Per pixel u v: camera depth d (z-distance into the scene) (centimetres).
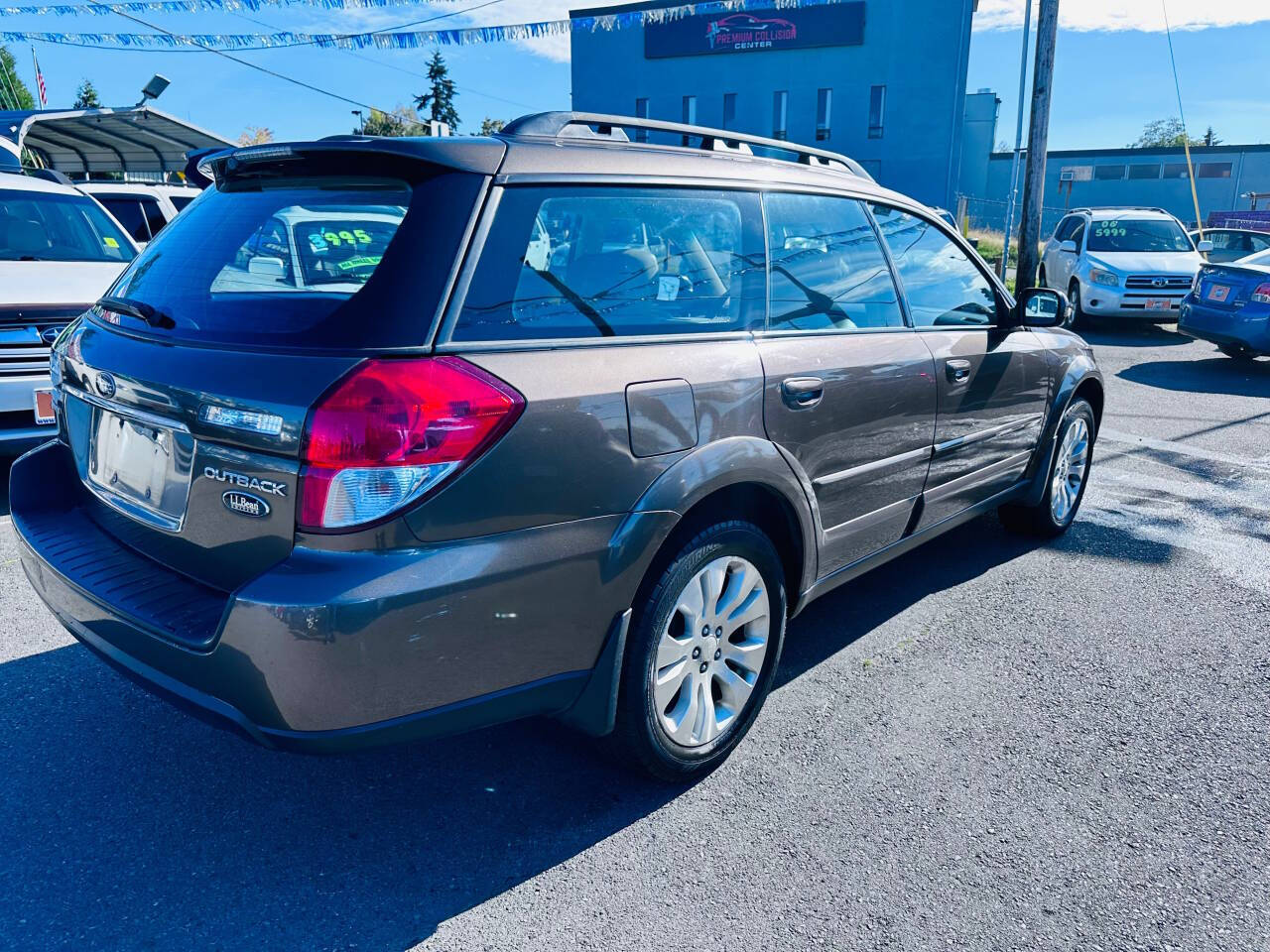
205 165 271
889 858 249
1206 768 293
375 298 210
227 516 215
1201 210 4547
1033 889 238
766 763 293
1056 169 4778
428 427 200
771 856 249
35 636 367
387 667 202
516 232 228
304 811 266
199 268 256
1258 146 4381
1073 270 1466
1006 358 408
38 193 666
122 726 306
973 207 4606
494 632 217
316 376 202
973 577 452
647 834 258
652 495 241
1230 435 760
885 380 327
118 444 254
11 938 215
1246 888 239
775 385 279
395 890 235
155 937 217
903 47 3616
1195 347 1295
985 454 411
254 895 232
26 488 286
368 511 197
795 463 289
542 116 255
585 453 227
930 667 358
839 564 333
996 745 304
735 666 289
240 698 204
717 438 260
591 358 233
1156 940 221
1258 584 443
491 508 211
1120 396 934
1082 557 479
